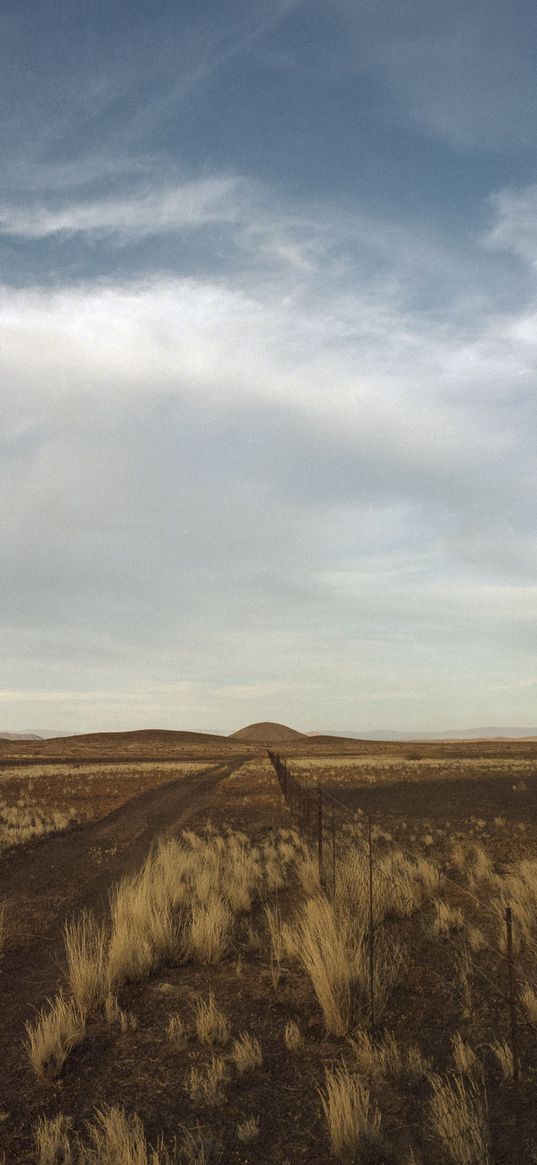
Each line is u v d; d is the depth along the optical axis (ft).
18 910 44.65
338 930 31.48
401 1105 19.42
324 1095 20.24
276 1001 27.43
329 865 48.75
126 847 69.26
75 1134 18.49
